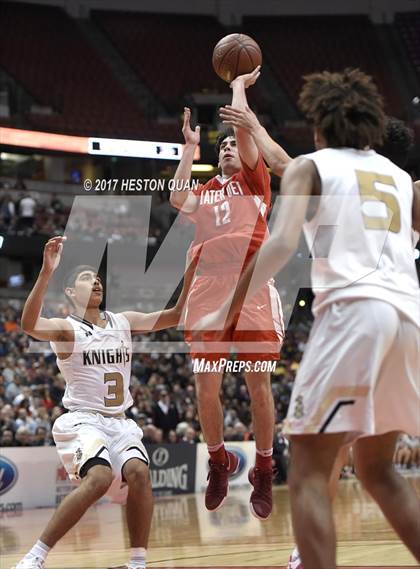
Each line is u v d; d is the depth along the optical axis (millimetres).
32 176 20844
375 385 2492
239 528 6809
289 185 2545
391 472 2686
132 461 3971
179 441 12359
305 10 22641
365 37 22375
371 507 8414
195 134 3984
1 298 18406
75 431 4023
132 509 3922
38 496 10648
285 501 9977
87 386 4129
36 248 17047
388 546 5051
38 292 3986
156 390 13516
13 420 11148
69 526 3795
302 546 2422
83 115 20609
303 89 2770
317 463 2510
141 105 21438
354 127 2656
